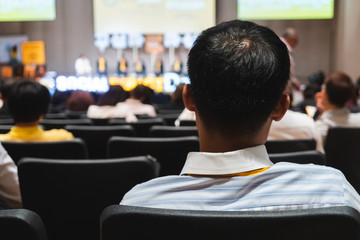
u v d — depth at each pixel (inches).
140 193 34.5
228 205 32.0
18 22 548.1
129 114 166.6
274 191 31.9
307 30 524.7
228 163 33.6
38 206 64.1
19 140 92.6
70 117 188.4
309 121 96.0
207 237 28.7
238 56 33.1
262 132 34.6
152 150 90.9
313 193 31.7
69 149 84.3
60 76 501.7
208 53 33.6
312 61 526.6
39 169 62.6
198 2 494.6
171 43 508.4
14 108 91.8
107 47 534.3
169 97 412.2
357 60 430.6
